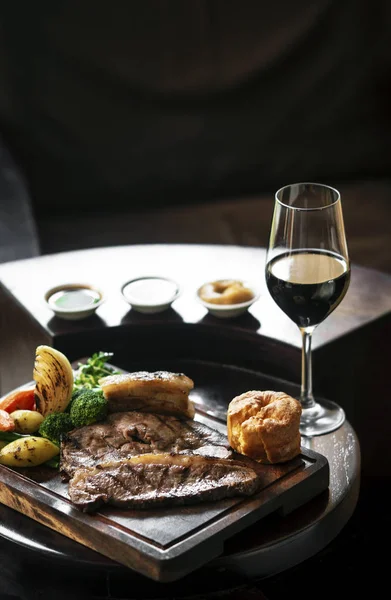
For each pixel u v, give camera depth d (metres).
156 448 1.25
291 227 1.33
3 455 1.25
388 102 2.72
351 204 2.63
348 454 1.32
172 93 2.54
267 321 1.52
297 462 1.25
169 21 2.49
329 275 1.32
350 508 1.27
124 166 2.57
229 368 1.49
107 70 2.48
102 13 2.45
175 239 2.44
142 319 1.53
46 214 2.56
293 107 2.65
